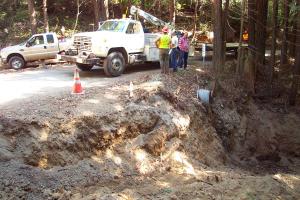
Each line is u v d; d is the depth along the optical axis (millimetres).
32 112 11867
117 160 11906
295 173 15977
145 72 19312
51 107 12516
